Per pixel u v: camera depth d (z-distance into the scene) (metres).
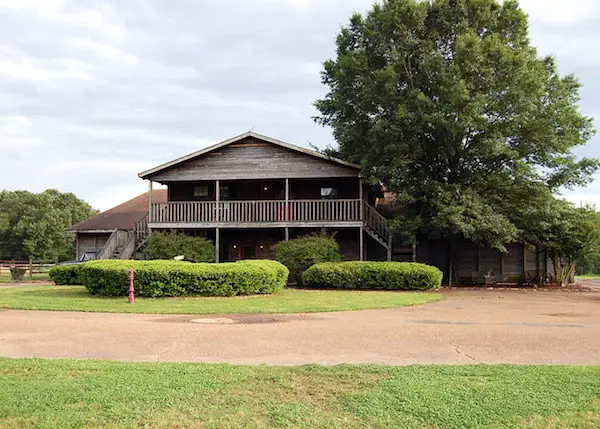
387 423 5.19
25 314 13.62
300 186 29.16
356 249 28.75
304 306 15.34
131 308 14.59
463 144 24.30
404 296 18.98
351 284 22.41
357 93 25.73
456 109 22.33
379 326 11.63
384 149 23.86
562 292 22.59
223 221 27.08
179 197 30.25
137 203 36.31
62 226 67.25
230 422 5.18
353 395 6.04
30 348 9.13
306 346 9.29
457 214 22.16
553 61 25.58
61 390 6.16
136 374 6.94
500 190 25.12
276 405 5.69
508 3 24.67
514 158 23.34
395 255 28.38
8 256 65.31
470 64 22.42
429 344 9.53
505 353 8.77
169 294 17.41
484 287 24.92
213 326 11.58
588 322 12.61
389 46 24.89
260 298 17.62
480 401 5.83
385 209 31.86
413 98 23.66
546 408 5.62
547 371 7.22
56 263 35.66
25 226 64.38
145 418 5.28
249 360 8.17
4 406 5.59
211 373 7.00
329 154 27.86
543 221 23.52
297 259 24.12
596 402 5.83
